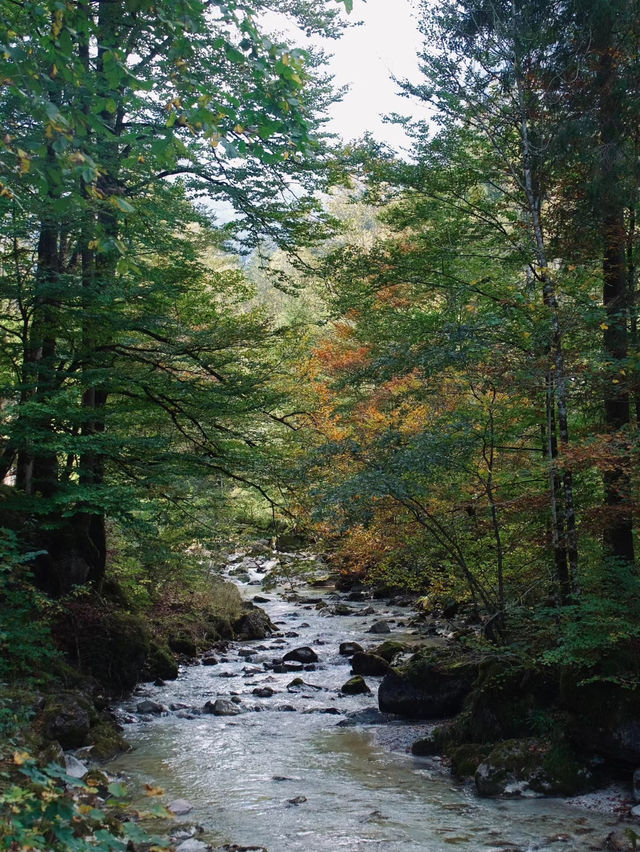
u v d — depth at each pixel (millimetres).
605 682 8523
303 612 21625
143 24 6629
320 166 12805
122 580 16062
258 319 14000
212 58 10562
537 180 11508
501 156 11906
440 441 10328
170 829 7023
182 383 12734
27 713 8984
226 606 18750
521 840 6855
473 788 8422
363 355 17219
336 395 14453
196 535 14258
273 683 13750
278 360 14273
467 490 10953
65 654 12125
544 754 8414
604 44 11219
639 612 8711
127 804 4207
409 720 11211
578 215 11469
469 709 10000
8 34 5285
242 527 15203
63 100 9016
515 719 9297
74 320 12414
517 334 10031
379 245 13188
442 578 12609
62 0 5270
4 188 5695
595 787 8141
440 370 10398
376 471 10281
